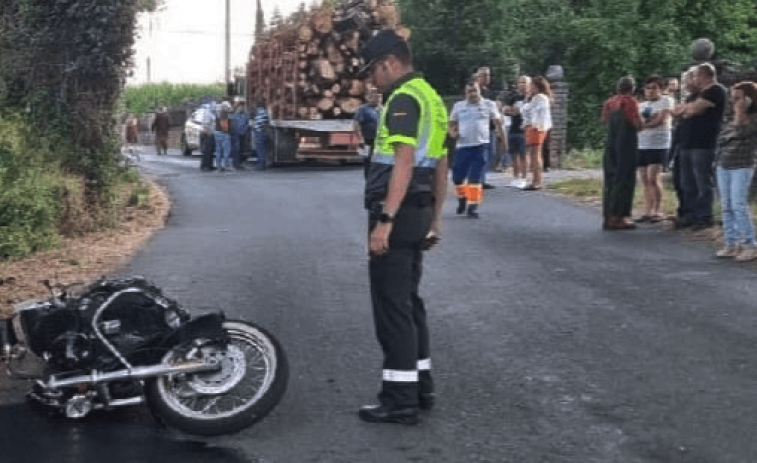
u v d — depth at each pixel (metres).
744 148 8.99
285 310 7.41
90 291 5.00
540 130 15.59
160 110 37.25
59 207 11.84
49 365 4.93
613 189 11.16
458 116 12.55
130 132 41.22
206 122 24.50
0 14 13.04
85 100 13.05
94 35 12.80
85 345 4.83
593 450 4.52
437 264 9.15
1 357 5.02
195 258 9.94
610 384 5.48
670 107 11.52
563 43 28.12
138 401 4.88
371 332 6.71
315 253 10.06
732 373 5.64
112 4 12.77
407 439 4.71
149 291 5.00
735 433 4.70
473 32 25.98
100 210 12.88
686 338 6.39
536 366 5.85
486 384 5.54
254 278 8.71
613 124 11.12
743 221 9.09
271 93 25.12
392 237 4.86
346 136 23.88
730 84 14.25
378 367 5.90
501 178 18.05
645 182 11.70
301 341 6.51
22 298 8.26
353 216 13.34
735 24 28.91
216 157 24.25
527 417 4.99
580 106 28.11
